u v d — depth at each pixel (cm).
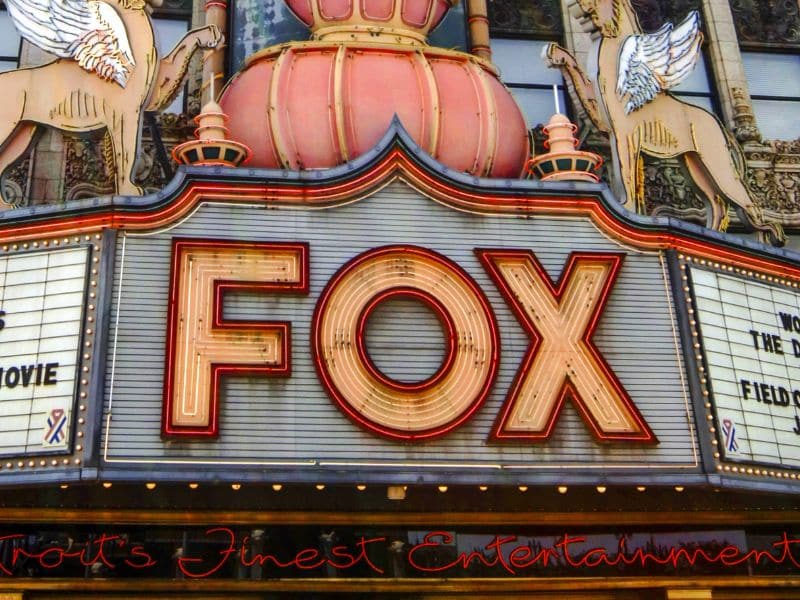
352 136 1468
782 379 1409
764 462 1337
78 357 1200
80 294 1229
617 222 1370
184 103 1802
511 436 1239
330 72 1509
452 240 1320
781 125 2061
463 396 1249
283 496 1437
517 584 1476
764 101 2077
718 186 1612
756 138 1978
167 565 1398
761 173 1961
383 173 1326
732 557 1531
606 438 1262
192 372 1204
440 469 1216
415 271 1291
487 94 1555
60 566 1380
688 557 1523
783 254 1466
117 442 1169
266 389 1214
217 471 1170
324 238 1287
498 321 1290
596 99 1614
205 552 1410
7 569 1368
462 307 1285
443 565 1458
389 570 1443
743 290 1425
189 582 1400
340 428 1211
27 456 1170
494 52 1980
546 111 1950
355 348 1241
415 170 1334
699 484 1274
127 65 1453
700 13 2094
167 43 1888
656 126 1600
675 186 1891
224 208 1281
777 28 2136
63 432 1173
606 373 1288
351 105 1480
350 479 1191
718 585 1527
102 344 1202
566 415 1271
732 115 2003
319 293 1259
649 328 1340
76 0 1466
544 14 2030
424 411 1235
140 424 1179
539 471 1238
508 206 1347
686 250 1392
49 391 1195
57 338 1216
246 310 1241
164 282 1241
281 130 1472
